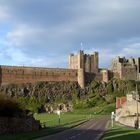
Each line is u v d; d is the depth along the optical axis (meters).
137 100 119.19
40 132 68.69
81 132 73.88
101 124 112.94
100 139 55.06
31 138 54.16
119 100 151.62
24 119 69.00
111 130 80.56
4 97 65.31
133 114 116.62
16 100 69.50
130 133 68.31
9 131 61.66
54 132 70.94
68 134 66.81
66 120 142.12
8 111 63.66
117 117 132.12
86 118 168.12
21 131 66.88
